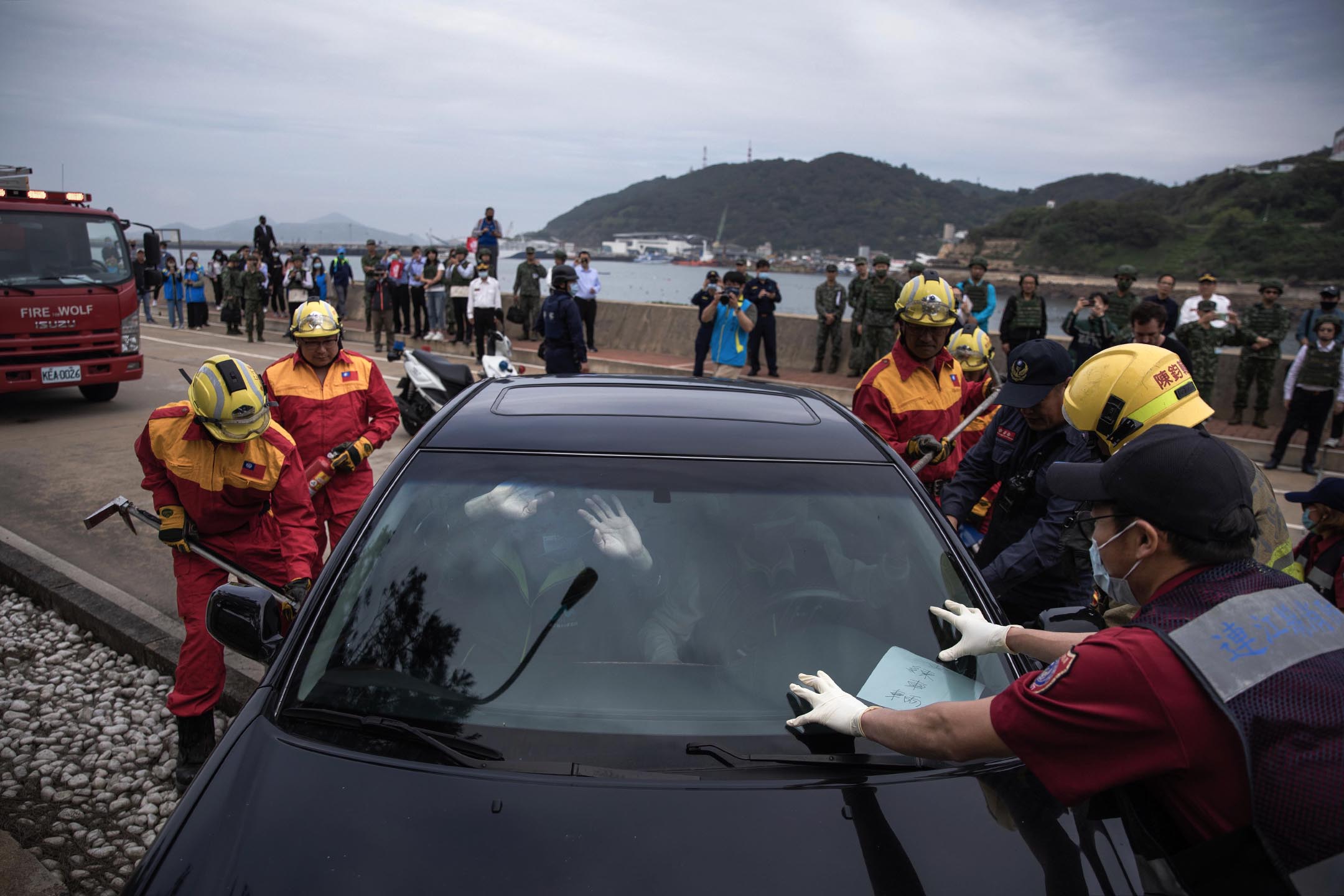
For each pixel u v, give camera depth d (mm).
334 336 4531
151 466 3486
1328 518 3750
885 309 12680
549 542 2271
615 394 2965
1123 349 2484
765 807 1711
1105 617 2537
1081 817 1751
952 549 2338
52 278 10242
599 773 1787
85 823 3295
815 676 1980
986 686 2051
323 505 4645
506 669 2023
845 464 2537
